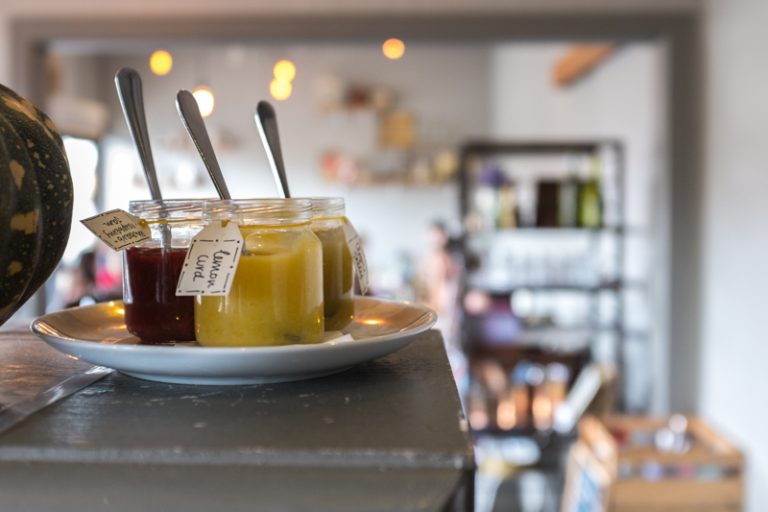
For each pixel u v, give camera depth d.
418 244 7.90
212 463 0.48
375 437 0.51
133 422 0.56
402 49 3.36
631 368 4.01
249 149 7.75
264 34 3.17
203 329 0.70
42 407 0.60
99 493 0.45
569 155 4.21
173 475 0.46
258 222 0.71
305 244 0.72
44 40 3.19
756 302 2.60
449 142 7.85
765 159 2.53
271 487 0.45
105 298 1.34
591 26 3.12
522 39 3.17
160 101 7.62
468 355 3.37
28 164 0.69
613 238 4.31
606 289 3.60
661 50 3.15
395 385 0.68
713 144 2.96
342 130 7.82
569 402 3.21
